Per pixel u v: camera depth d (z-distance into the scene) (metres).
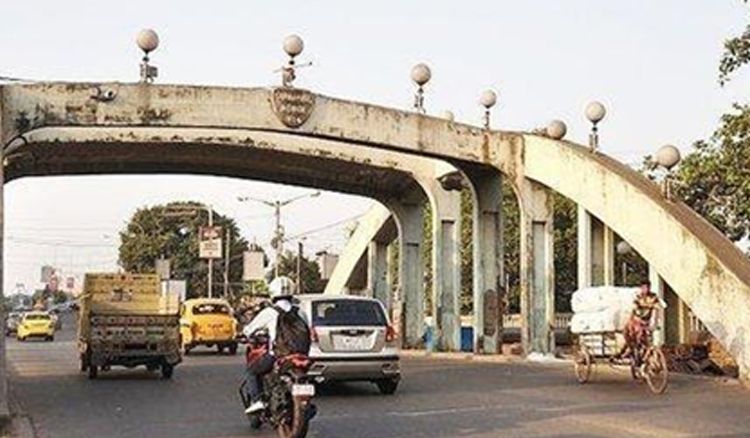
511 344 32.66
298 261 75.19
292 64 25.41
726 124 23.08
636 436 12.24
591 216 26.36
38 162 30.81
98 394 18.36
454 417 14.23
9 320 66.06
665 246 22.58
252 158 32.16
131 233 96.19
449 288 32.97
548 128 27.33
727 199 26.28
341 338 17.22
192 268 94.00
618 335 19.30
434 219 33.03
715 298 20.72
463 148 27.59
